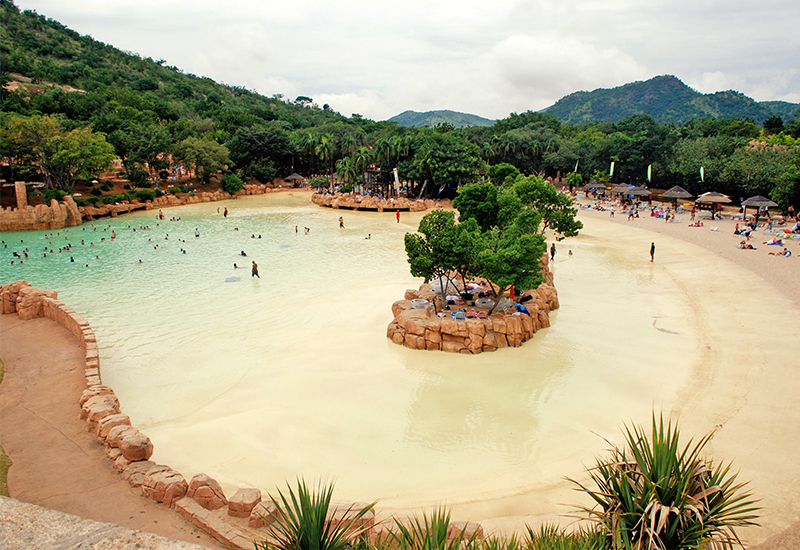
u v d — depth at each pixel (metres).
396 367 25.33
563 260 48.97
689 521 8.45
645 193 81.50
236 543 11.70
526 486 16.23
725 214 70.69
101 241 59.56
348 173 102.69
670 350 26.91
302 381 23.86
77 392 20.20
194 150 103.88
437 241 30.41
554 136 127.69
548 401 21.77
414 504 15.29
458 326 26.97
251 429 19.64
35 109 107.19
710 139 88.06
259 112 175.25
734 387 22.28
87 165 81.44
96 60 188.00
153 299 37.16
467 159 90.25
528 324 28.66
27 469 14.98
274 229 69.12
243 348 28.03
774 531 13.52
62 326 27.64
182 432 19.45
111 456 15.52
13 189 77.75
